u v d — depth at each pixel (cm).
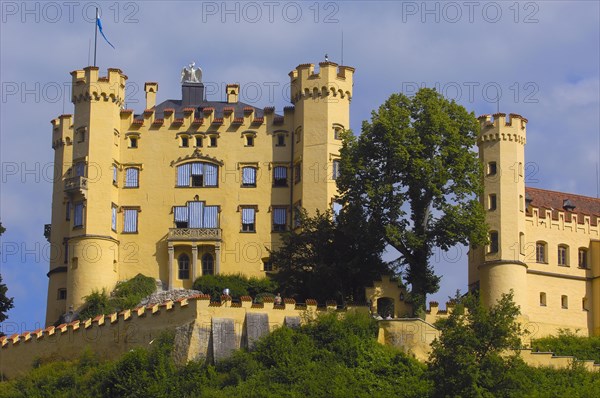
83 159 15000
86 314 14375
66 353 13200
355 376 12231
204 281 14688
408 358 12462
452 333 11619
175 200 15125
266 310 12775
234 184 15125
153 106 15738
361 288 13525
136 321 12912
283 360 12312
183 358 12488
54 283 15188
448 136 13462
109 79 15138
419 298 13238
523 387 11581
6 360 13538
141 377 12194
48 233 15775
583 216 14975
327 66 14975
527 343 14150
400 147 13250
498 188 14538
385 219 13338
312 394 11900
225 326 12619
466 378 11362
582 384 12288
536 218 14725
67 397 12375
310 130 14925
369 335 12738
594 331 14725
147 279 14850
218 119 15250
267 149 15162
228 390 12000
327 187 14775
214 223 15050
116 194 15112
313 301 12925
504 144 14612
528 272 14562
